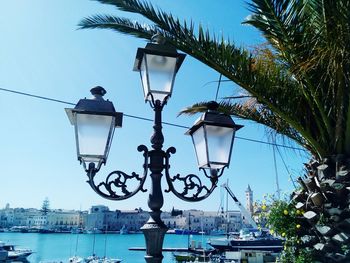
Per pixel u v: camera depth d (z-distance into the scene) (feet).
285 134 16.06
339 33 11.09
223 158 9.85
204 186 10.02
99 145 8.70
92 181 8.72
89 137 8.71
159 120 9.68
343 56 11.63
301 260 14.06
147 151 9.37
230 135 10.13
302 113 14.76
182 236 301.22
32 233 410.93
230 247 126.41
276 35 12.59
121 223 407.64
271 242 120.26
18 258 141.49
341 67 11.82
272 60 14.44
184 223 369.50
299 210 14.92
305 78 13.44
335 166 13.62
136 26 15.53
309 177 14.71
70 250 236.84
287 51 13.05
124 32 15.58
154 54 9.74
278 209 15.99
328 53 11.87
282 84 14.21
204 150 9.89
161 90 9.63
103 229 398.83
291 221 15.53
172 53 9.80
